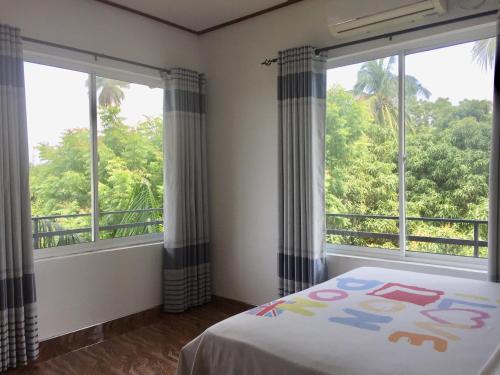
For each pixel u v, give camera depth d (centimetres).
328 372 126
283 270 329
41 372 262
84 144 319
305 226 313
